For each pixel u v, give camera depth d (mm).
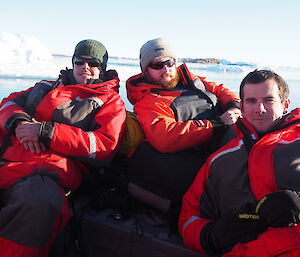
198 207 1361
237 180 1255
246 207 1108
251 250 1035
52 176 1426
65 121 1730
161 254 1416
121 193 1684
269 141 1240
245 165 1256
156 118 1739
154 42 2051
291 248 969
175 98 1896
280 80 1312
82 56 1965
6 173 1504
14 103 1901
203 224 1247
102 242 1563
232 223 1106
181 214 1399
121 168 1848
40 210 1248
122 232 1496
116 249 1528
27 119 1719
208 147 1771
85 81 1982
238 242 1086
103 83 1918
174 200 1572
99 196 1668
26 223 1240
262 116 1295
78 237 1599
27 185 1316
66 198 1456
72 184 1613
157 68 2045
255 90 1296
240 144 1322
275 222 996
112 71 2109
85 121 1744
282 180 1148
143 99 1940
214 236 1152
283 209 975
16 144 1631
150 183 1641
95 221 1561
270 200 1013
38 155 1567
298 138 1227
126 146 1889
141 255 1474
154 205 1606
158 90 2008
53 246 1598
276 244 993
